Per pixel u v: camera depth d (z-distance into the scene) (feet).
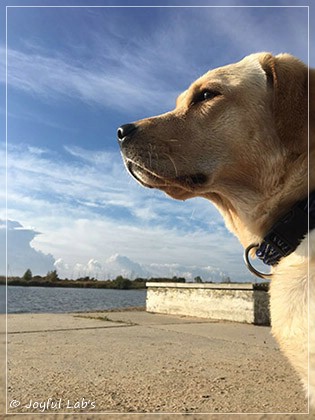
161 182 1.45
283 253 1.21
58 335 2.86
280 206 1.26
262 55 1.39
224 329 3.32
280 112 1.25
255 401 1.50
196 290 4.27
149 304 4.86
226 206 1.50
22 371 1.85
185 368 1.96
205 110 1.41
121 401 1.49
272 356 2.25
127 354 2.25
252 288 3.69
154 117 1.50
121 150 1.50
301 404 1.47
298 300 1.12
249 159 1.33
